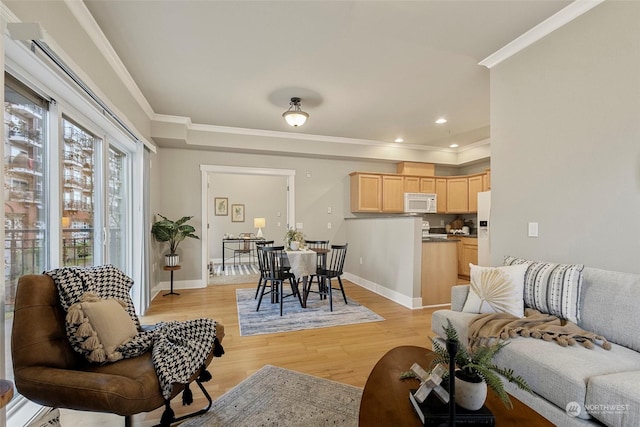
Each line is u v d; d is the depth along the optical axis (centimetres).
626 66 187
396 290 434
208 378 170
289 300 434
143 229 363
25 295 138
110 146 314
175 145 482
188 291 483
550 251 230
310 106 395
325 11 214
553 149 228
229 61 283
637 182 183
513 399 128
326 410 184
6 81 161
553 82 228
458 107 398
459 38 247
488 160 600
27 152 179
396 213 633
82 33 207
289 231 455
